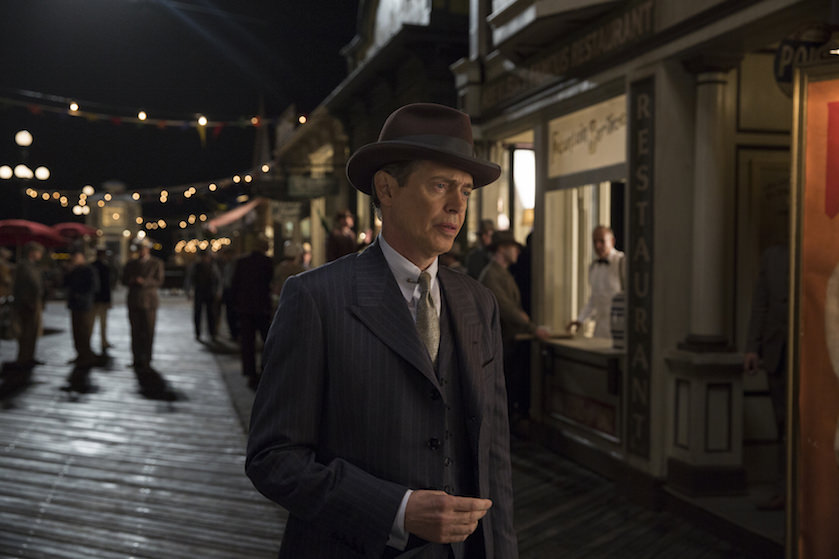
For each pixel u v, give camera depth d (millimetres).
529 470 5402
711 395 4340
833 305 2779
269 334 1443
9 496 4570
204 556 3768
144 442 5949
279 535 4070
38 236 15000
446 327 1496
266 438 1357
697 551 3832
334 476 1302
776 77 3125
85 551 3783
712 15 3975
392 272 1484
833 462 2773
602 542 3971
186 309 21250
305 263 9969
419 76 9766
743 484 4371
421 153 1389
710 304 4422
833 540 2775
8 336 11125
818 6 3436
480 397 1461
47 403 7344
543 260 6309
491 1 7277
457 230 1466
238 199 23578
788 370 2902
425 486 1362
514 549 1484
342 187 13945
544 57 5965
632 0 4688
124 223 32250
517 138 7355
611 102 5176
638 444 4742
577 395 5699
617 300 5137
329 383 1395
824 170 2803
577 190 6355
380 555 1275
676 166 4477
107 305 11281
